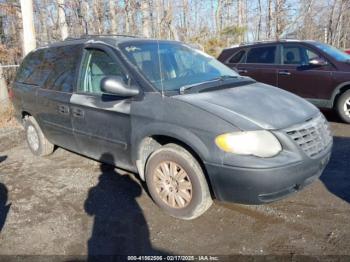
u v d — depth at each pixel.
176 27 20.20
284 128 2.95
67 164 5.08
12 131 7.21
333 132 6.11
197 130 3.03
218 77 3.96
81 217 3.54
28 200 3.99
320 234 3.02
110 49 3.90
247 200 2.93
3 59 11.97
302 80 7.01
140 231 3.24
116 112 3.66
